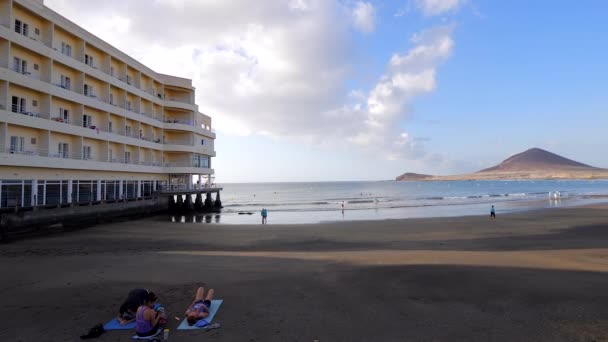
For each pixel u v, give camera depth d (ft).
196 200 175.94
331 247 68.85
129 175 135.74
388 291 34.17
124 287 35.91
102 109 116.88
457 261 48.11
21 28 92.63
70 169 105.19
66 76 107.14
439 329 24.99
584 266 44.73
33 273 42.29
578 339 23.13
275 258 52.60
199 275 41.01
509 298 31.71
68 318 27.50
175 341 23.18
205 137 180.45
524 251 60.34
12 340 23.61
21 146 91.35
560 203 194.18
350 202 247.29
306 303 30.68
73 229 96.27
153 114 151.43
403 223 108.58
